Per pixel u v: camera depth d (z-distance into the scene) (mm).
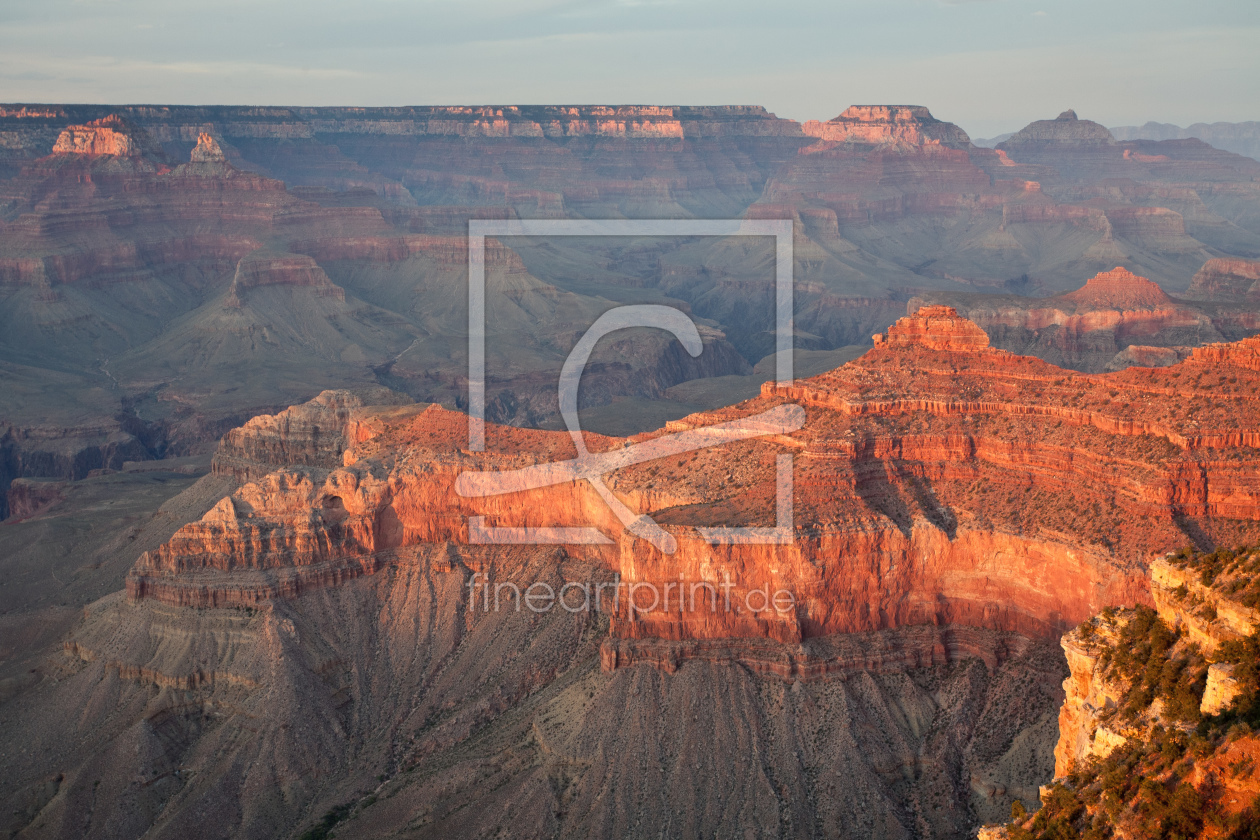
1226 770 47531
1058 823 53969
